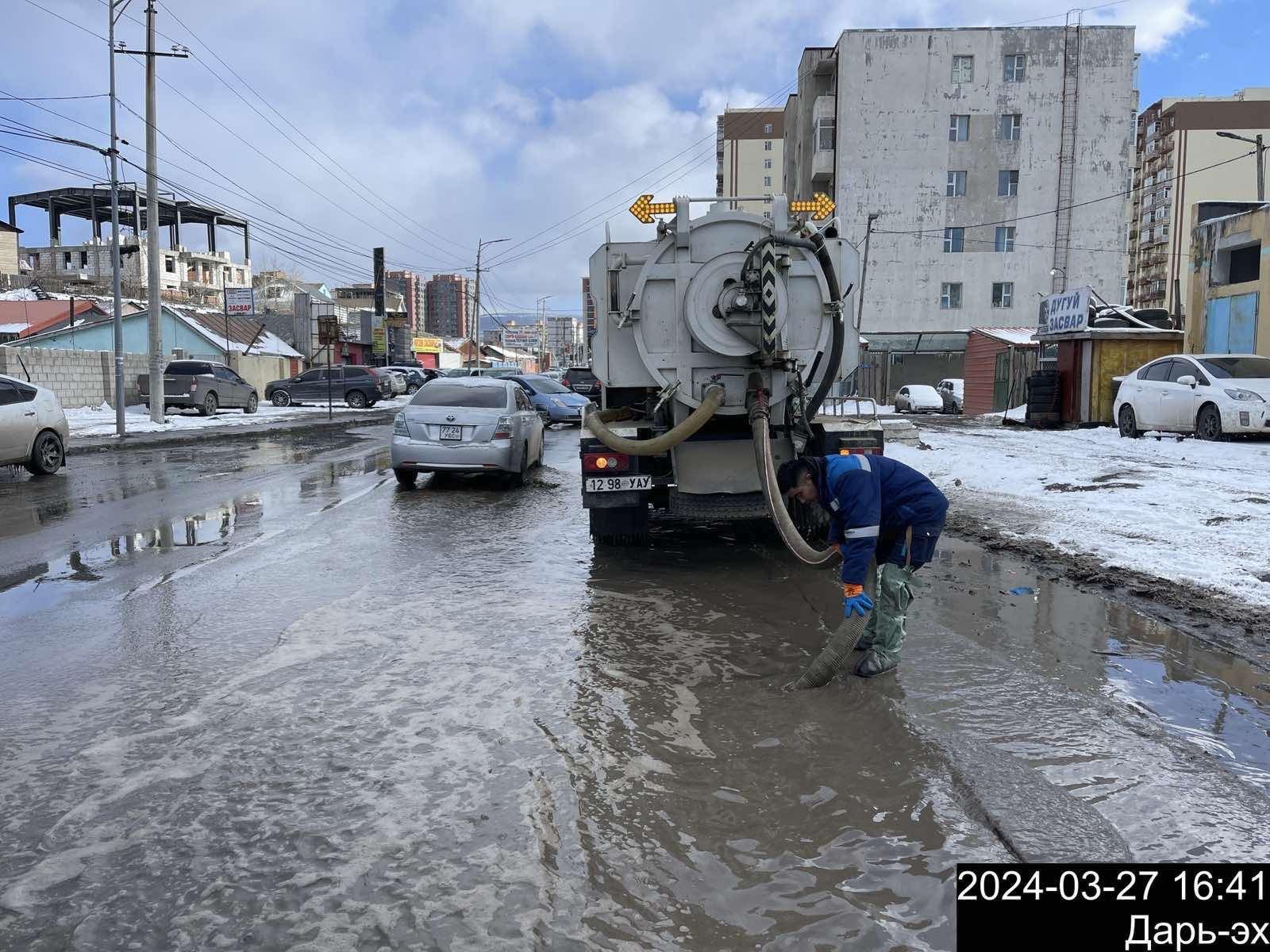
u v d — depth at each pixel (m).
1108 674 4.49
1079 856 2.80
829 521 4.59
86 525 9.09
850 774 3.37
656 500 8.12
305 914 2.52
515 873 2.72
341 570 7.03
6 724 3.87
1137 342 21.06
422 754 3.55
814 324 7.10
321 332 30.91
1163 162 101.19
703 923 2.49
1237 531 7.55
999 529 8.27
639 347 7.11
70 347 36.56
